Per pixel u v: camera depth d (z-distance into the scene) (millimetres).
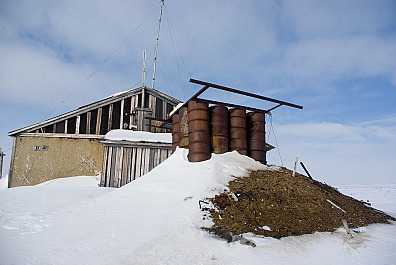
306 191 6609
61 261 3355
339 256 3928
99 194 8609
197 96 7832
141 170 12070
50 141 13016
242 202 5609
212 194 5840
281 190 6406
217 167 7027
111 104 14633
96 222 4934
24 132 12891
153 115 15664
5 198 7668
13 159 12539
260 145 8938
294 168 7605
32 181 12445
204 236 4355
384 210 9852
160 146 12492
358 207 7043
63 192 8711
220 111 8312
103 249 3768
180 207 5344
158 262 3453
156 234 4328
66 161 12953
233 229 4598
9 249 3631
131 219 4996
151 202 5742
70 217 5336
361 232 5234
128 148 12133
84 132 13625
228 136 8523
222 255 3770
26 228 4676
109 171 11609
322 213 5727
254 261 3615
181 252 3789
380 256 3965
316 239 4582
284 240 4391
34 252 3590
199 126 7754
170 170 7453
